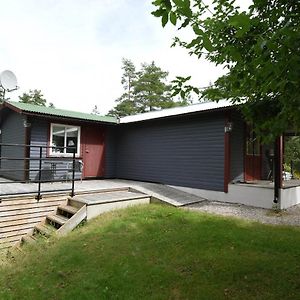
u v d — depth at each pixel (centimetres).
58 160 972
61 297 310
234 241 436
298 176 1160
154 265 365
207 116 842
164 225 534
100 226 545
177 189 912
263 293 290
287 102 223
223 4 242
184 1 157
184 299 289
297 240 437
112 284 325
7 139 1086
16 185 762
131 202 701
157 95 2903
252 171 902
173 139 948
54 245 475
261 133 282
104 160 1145
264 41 162
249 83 232
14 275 381
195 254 391
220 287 305
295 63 171
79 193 691
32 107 948
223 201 793
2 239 539
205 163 845
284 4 201
